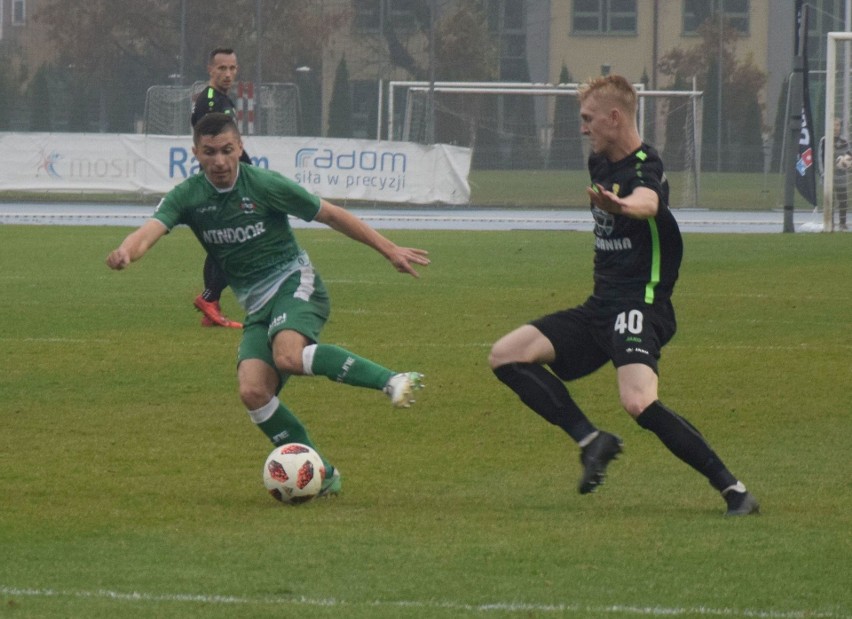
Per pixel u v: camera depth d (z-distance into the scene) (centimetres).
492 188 12794
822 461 2219
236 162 1964
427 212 10606
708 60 14850
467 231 8375
